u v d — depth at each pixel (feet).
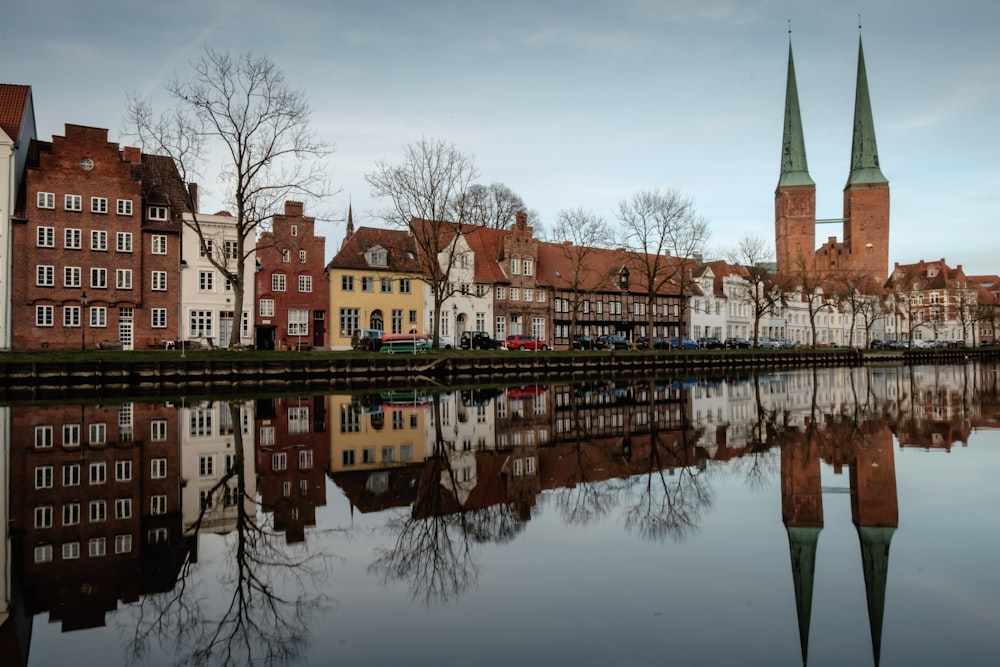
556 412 97.96
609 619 25.71
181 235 197.77
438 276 207.21
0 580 30.32
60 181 180.45
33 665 22.29
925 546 34.37
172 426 79.82
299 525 39.55
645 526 38.70
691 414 95.91
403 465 57.88
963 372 219.00
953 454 62.49
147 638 24.44
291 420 86.63
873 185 463.01
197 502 44.73
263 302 209.56
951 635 24.02
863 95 466.70
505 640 23.99
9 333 172.65
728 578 30.12
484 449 66.08
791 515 40.91
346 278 222.89
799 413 97.04
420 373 165.89
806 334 406.82
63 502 44.50
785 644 23.43
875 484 49.47
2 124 175.42
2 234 171.32
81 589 29.37
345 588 29.40
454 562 32.71
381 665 22.13
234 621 25.84
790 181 453.99
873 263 464.65
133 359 136.56
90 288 183.21
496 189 268.41
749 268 287.89
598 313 287.07
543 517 40.98
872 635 24.07
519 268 260.01
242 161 156.15
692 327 323.37
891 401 115.75
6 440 68.80
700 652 22.90
